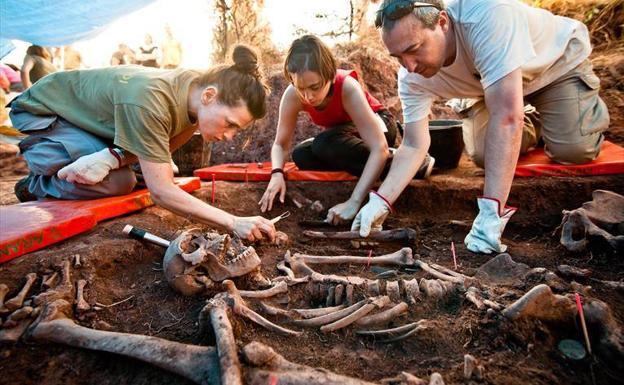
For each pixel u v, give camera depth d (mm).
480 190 2715
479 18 1875
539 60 2250
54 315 1364
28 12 5891
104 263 1738
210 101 1895
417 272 1780
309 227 2518
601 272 1721
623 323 1328
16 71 7273
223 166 3477
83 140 2215
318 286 1621
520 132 1803
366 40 5488
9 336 1291
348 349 1322
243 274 1622
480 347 1274
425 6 1781
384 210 2219
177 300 1590
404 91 2389
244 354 1132
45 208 2078
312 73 2172
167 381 1175
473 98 2676
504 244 2090
